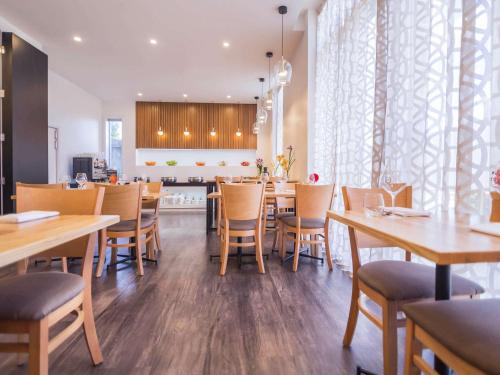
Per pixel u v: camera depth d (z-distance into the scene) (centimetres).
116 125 871
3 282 109
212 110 860
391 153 216
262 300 208
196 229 476
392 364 108
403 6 205
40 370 93
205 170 738
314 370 134
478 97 143
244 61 564
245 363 139
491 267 138
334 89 338
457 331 71
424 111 183
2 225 105
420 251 74
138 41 479
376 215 128
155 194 324
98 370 133
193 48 506
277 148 737
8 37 392
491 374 60
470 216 128
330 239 329
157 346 152
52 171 632
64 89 667
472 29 143
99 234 257
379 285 113
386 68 224
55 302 98
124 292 222
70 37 464
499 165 133
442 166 171
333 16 351
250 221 286
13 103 395
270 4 380
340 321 179
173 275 261
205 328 170
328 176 359
